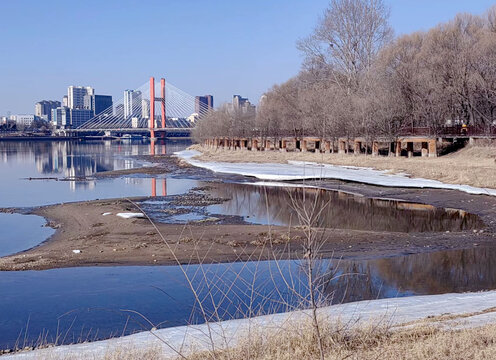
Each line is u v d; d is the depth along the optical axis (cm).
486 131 4578
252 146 8406
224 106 10194
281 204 3083
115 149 12144
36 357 784
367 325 783
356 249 1814
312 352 674
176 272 1525
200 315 1110
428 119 4981
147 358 702
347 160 5041
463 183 3291
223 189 3956
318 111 6212
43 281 1488
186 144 16475
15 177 5150
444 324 828
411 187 3406
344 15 6206
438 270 1524
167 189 4044
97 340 1005
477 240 1938
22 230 2436
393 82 5331
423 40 5891
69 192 3897
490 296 1130
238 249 1834
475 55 4753
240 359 661
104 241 2066
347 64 6228
